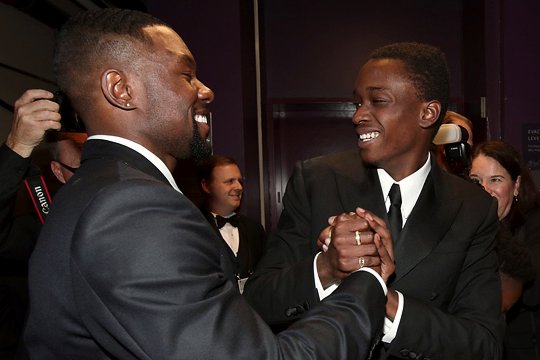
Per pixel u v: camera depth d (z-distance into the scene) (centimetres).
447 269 101
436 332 92
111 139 74
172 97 76
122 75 74
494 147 175
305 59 405
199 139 82
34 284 66
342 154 121
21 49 246
